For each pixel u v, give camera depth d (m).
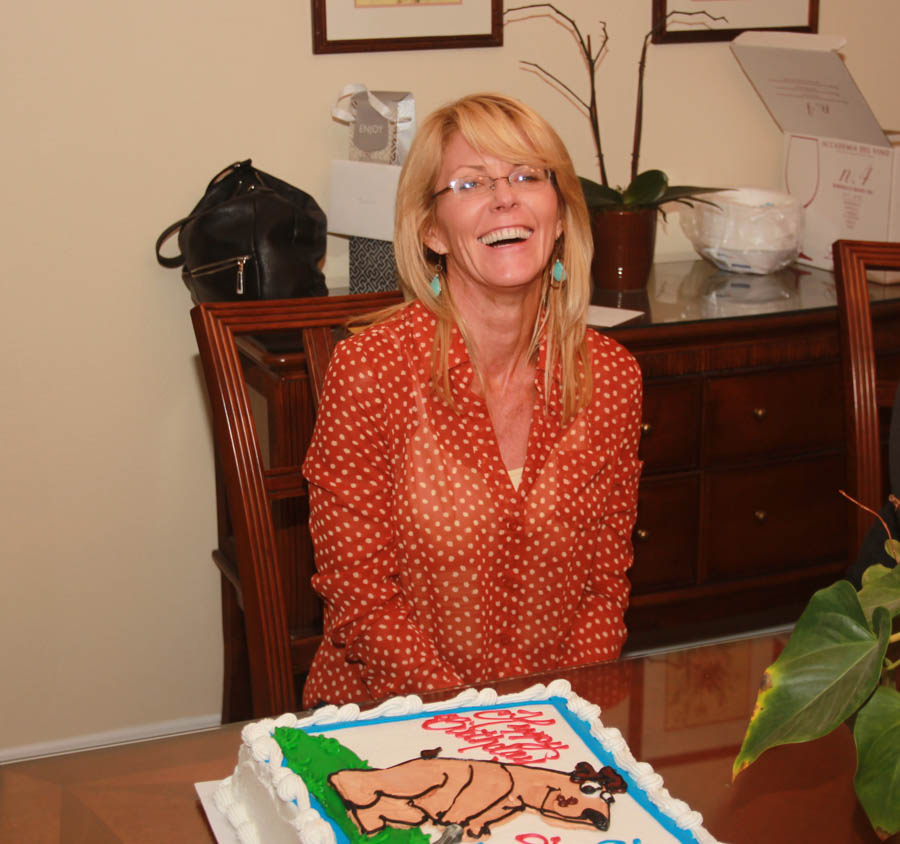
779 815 0.91
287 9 2.20
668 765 0.98
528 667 1.44
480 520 1.36
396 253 1.45
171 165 2.19
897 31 2.71
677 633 2.54
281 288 2.08
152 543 2.37
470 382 1.39
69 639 2.36
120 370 2.26
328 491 1.38
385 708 1.00
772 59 2.47
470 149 1.36
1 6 2.03
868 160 2.41
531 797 0.84
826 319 2.18
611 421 1.46
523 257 1.35
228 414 1.46
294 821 0.80
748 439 2.23
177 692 2.47
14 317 2.17
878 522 1.40
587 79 2.45
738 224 2.45
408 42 2.28
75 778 0.97
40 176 2.12
